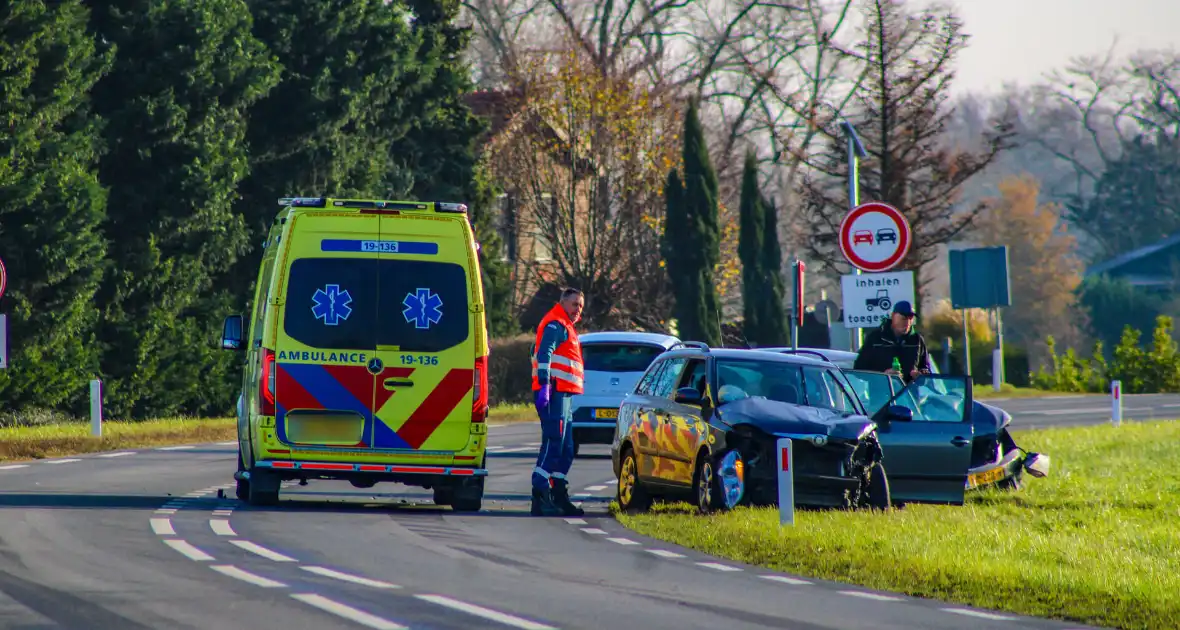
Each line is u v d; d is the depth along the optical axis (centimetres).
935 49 13125
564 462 6084
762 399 6028
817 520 5603
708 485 5812
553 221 18900
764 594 4081
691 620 3622
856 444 5841
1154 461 8562
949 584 4253
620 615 3659
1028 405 15000
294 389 5559
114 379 12425
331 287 5600
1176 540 5434
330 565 4325
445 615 3575
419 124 15962
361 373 5594
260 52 13562
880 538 5128
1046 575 4419
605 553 4862
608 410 8888
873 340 6581
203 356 13112
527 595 3919
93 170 12231
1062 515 6203
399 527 5325
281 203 5834
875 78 13200
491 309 16738
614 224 18875
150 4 12506
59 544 4600
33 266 11219
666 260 17875
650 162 18825
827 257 13900
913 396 6306
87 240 11488
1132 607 3909
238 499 6178
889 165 13312
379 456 5616
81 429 10719
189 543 4691
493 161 18925
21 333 11362
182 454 8906
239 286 14000
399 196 15575
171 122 12531
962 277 16625
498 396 14650
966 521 5759
